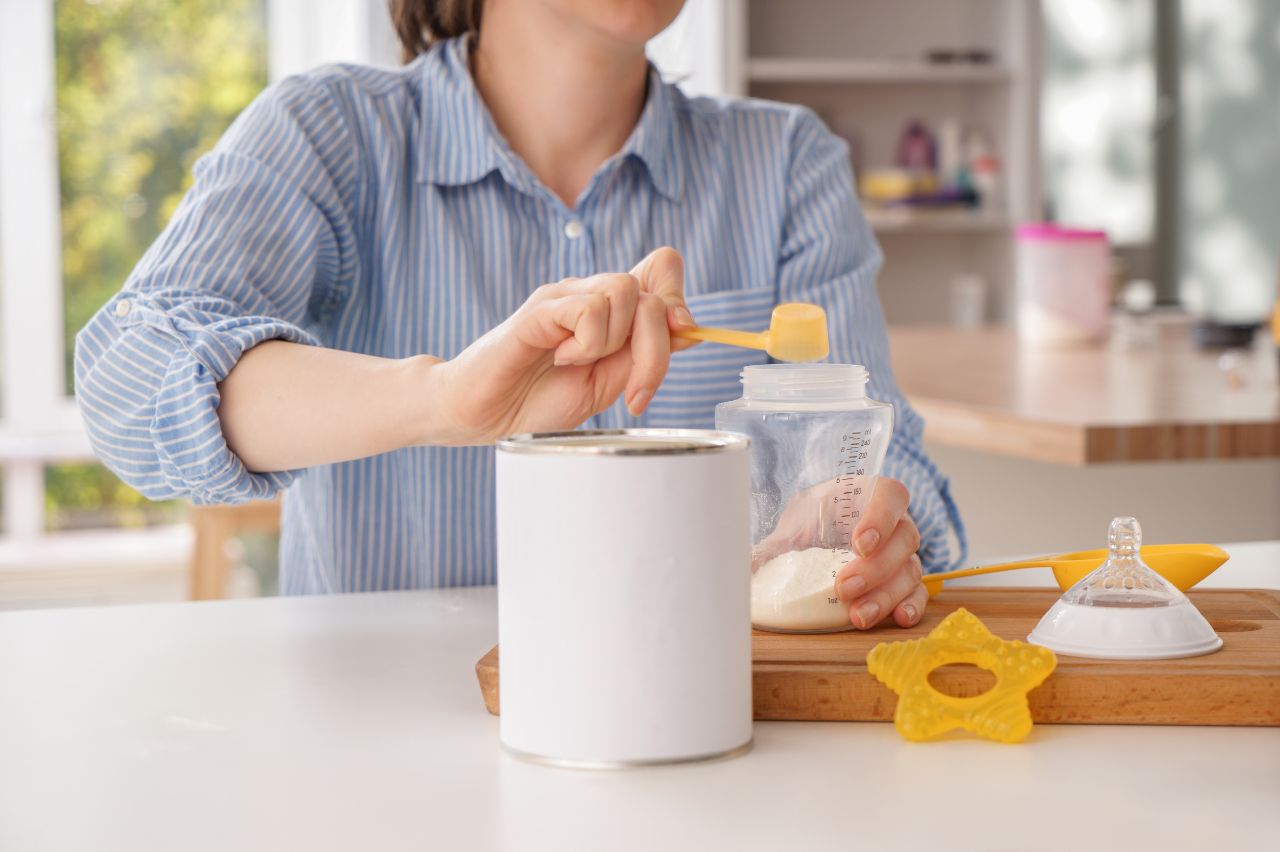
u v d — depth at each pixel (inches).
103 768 24.6
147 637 34.5
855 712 27.0
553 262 46.8
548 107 46.3
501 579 24.6
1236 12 142.5
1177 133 142.2
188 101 134.3
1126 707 26.7
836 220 50.4
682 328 28.6
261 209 40.8
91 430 35.1
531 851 20.6
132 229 134.5
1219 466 77.2
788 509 31.7
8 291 132.0
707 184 49.2
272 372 32.5
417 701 28.7
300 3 135.6
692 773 23.8
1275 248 144.1
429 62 47.1
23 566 127.9
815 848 20.6
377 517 45.5
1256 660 27.7
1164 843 20.7
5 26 129.3
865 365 48.3
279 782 23.7
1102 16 140.6
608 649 23.6
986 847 20.6
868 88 146.7
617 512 23.3
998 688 26.1
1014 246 142.0
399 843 20.9
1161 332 113.5
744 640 24.7
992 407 64.9
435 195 45.8
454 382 29.1
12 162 130.7
